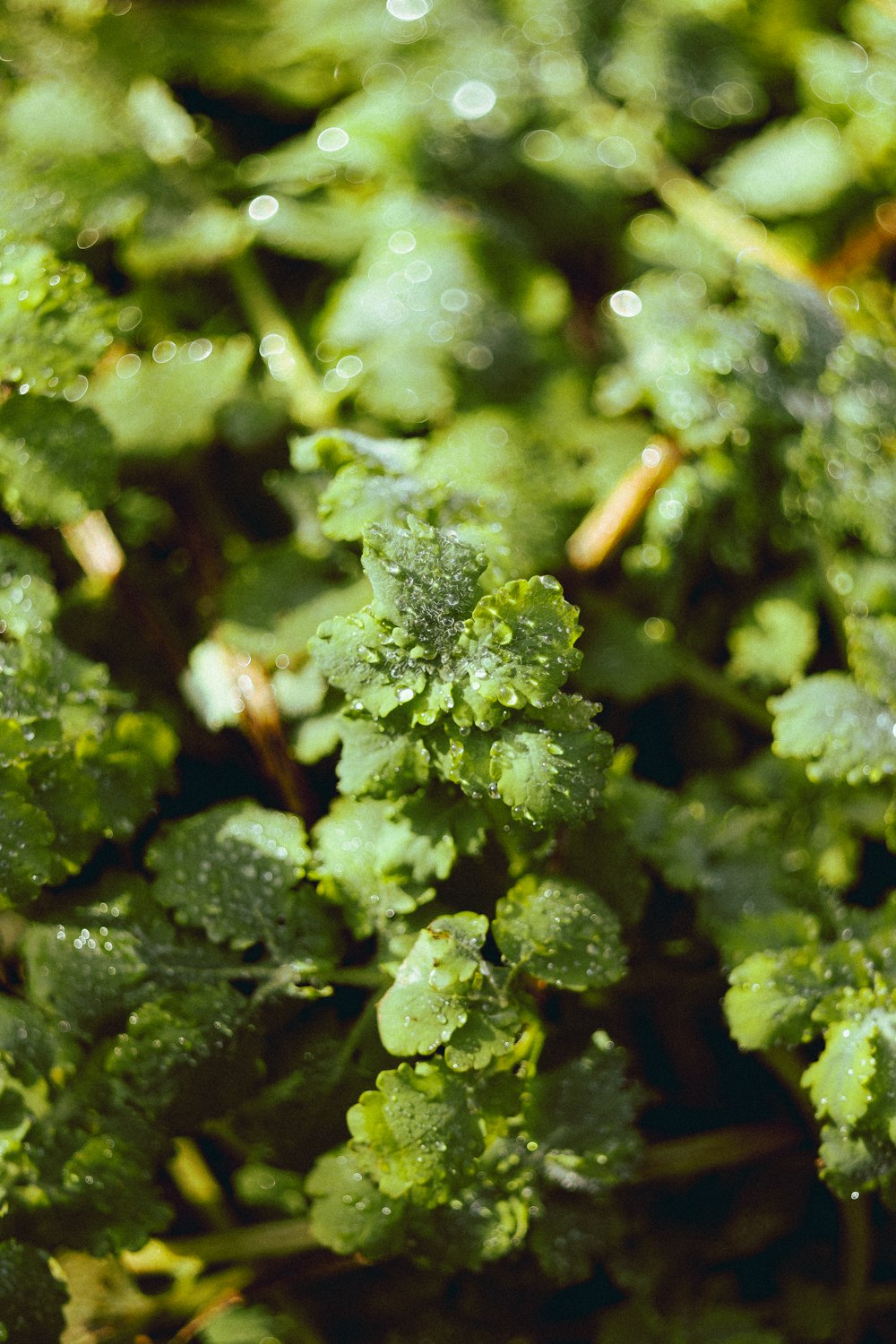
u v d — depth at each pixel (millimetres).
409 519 604
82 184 684
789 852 656
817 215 725
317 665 596
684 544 676
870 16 744
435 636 597
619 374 689
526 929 604
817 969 619
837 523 671
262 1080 610
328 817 625
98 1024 610
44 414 636
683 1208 646
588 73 732
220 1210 637
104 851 645
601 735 595
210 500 683
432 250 691
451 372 678
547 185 718
